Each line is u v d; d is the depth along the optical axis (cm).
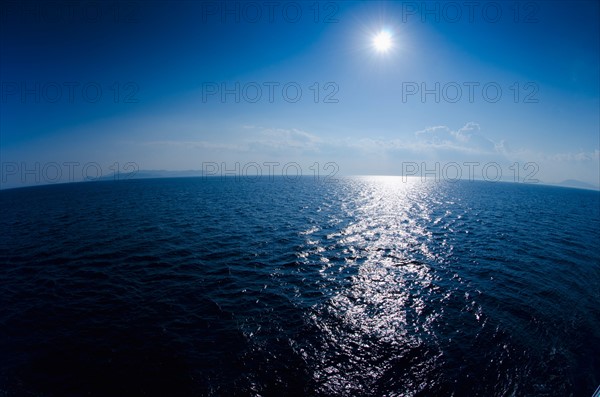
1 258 2550
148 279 2111
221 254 2661
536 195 10981
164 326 1513
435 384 1161
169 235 3316
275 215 4634
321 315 1642
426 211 5375
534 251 2967
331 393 1105
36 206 6153
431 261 2555
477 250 2914
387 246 2978
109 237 3228
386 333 1484
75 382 1130
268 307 1723
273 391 1105
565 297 1975
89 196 8212
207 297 1839
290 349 1344
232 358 1273
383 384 1155
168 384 1126
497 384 1177
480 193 10175
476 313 1698
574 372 1268
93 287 1978
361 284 2061
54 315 1617
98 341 1384
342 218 4456
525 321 1641
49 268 2316
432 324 1574
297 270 2305
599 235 3956
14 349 1323
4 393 1070
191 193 8506
